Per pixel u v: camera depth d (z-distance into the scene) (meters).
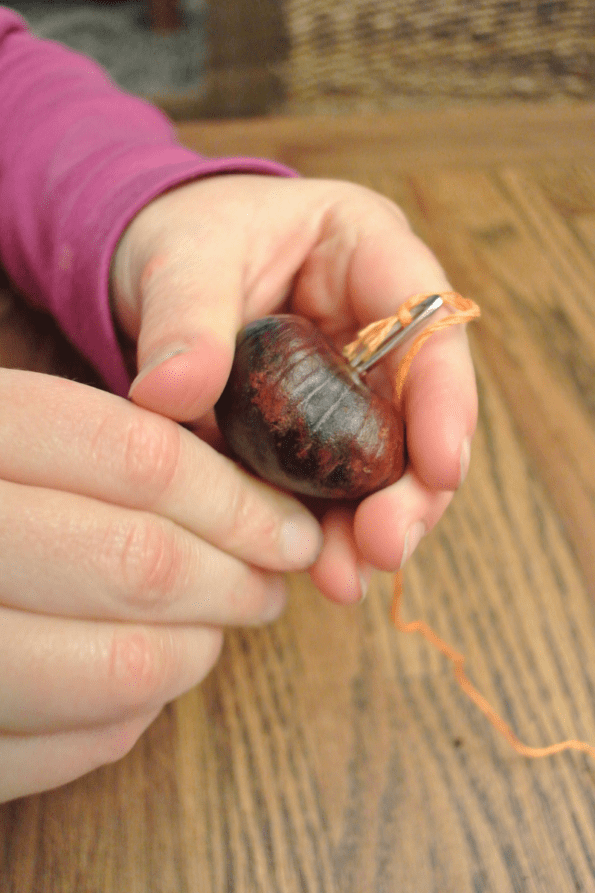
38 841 0.30
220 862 0.30
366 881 0.30
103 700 0.30
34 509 0.29
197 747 0.32
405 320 0.31
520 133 0.51
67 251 0.35
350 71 0.57
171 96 0.60
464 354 0.32
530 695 0.32
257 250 0.34
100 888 0.30
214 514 0.31
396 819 0.31
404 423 0.32
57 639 0.29
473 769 0.31
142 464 0.30
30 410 0.30
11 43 0.44
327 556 0.32
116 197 0.35
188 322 0.31
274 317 0.31
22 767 0.29
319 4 0.54
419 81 0.57
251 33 0.56
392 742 0.32
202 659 0.31
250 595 0.32
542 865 0.30
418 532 0.31
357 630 0.33
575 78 0.55
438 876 0.30
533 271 0.42
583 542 0.35
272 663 0.33
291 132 0.51
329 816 0.31
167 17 0.96
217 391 0.30
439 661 0.33
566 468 0.36
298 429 0.30
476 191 0.46
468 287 0.41
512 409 0.38
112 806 0.31
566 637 0.33
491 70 0.56
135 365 0.36
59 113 0.39
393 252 0.33
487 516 0.35
